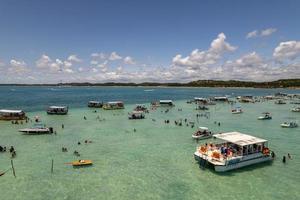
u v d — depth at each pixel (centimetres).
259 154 3625
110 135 5709
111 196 2745
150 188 2941
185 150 4462
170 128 6619
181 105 13162
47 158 3969
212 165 3419
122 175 3306
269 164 3691
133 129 6456
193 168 3553
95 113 9500
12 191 2831
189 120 8062
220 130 6425
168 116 8950
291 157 4050
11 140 5159
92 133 5912
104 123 7350
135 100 16362
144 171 3444
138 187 2964
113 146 4725
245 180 3156
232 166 3397
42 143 4919
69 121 7631
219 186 2997
